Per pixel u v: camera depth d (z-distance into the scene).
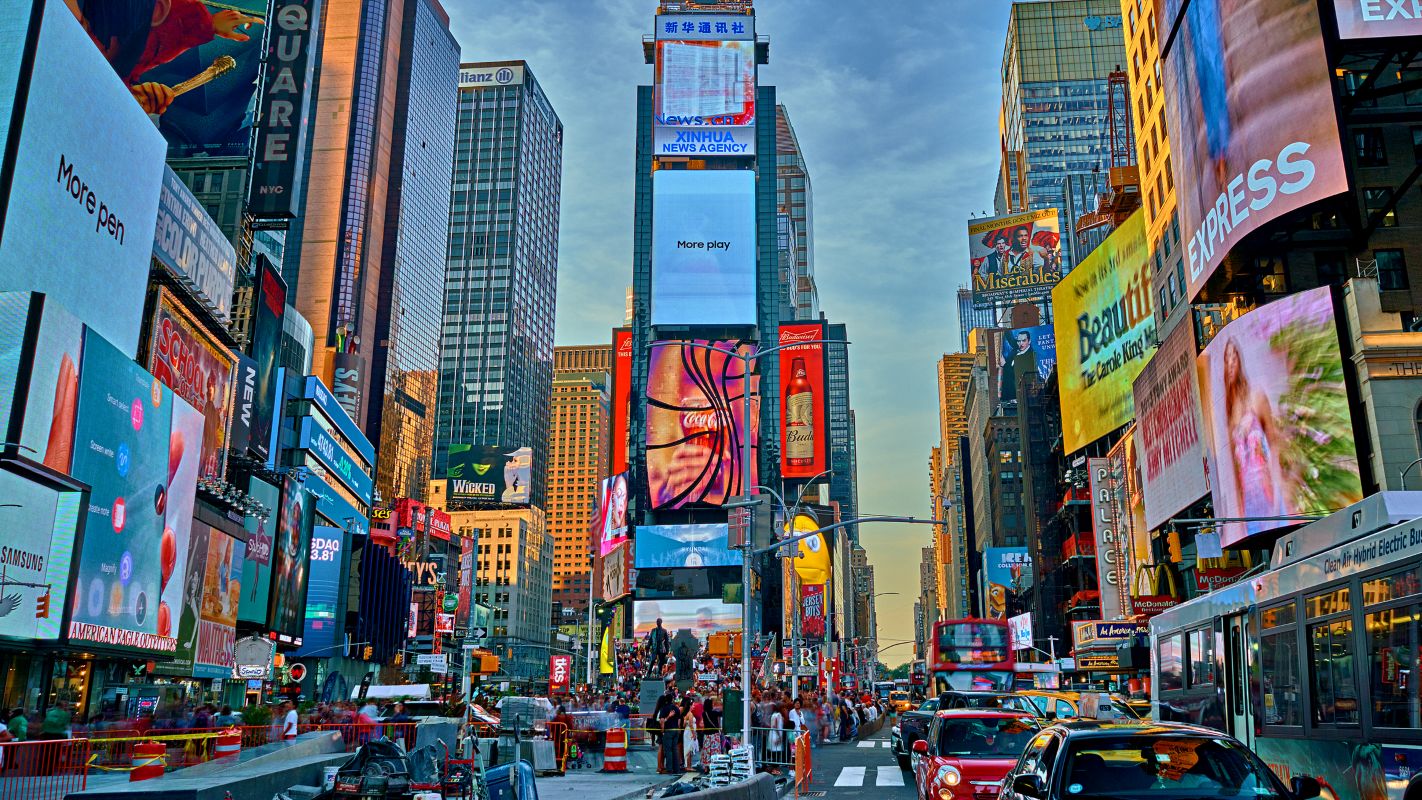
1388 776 12.13
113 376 46.09
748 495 28.70
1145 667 69.56
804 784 26.89
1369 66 60.66
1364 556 12.91
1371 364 50.53
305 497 92.44
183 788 15.70
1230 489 59.47
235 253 72.62
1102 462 97.50
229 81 80.00
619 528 191.00
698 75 195.25
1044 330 154.38
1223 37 60.88
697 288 182.62
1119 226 104.94
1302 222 57.22
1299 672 14.79
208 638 64.06
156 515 51.34
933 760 16.67
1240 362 57.94
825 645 96.62
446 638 140.12
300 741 27.00
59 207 44.38
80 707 47.91
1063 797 10.18
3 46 41.91
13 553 38.31
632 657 143.00
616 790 24.97
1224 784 10.38
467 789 19.94
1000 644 43.66
